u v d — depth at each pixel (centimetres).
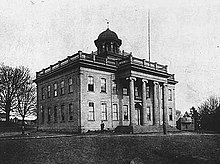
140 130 3288
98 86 3478
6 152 1884
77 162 1831
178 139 2577
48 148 2025
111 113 3572
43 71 4244
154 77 3838
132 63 3484
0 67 5422
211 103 6444
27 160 1789
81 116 3206
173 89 4925
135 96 3866
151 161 2000
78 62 3262
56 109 3806
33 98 5775
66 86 3572
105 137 2445
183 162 2014
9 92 5350
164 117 3897
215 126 4575
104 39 4400
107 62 3678
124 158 2014
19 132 3919
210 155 2217
